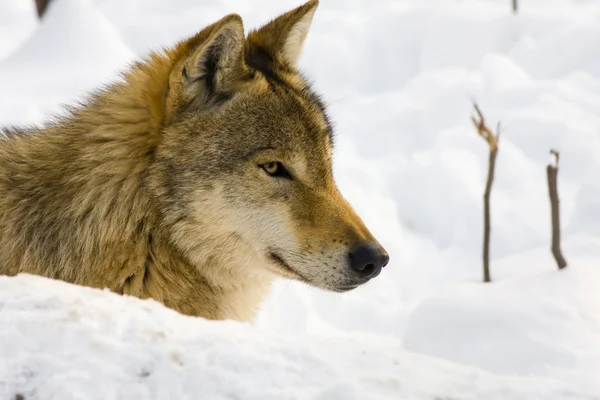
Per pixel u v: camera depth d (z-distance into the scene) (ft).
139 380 16.90
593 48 70.79
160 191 26.40
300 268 27.12
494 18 75.72
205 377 17.02
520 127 60.39
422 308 33.60
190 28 74.23
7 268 26.37
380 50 74.18
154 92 26.86
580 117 61.00
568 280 35.29
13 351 17.24
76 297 19.26
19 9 88.58
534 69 70.54
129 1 80.59
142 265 26.45
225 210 26.73
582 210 50.11
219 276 27.53
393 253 51.42
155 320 18.99
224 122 26.94
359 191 55.36
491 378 19.47
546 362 29.25
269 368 17.58
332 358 19.07
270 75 28.86
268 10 80.07
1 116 53.42
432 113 63.87
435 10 76.59
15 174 27.14
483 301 32.86
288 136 27.32
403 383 18.12
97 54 64.23
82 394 16.42
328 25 76.84
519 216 52.65
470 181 55.72
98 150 26.63
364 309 45.62
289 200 27.30
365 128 63.52
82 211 26.08
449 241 53.88
